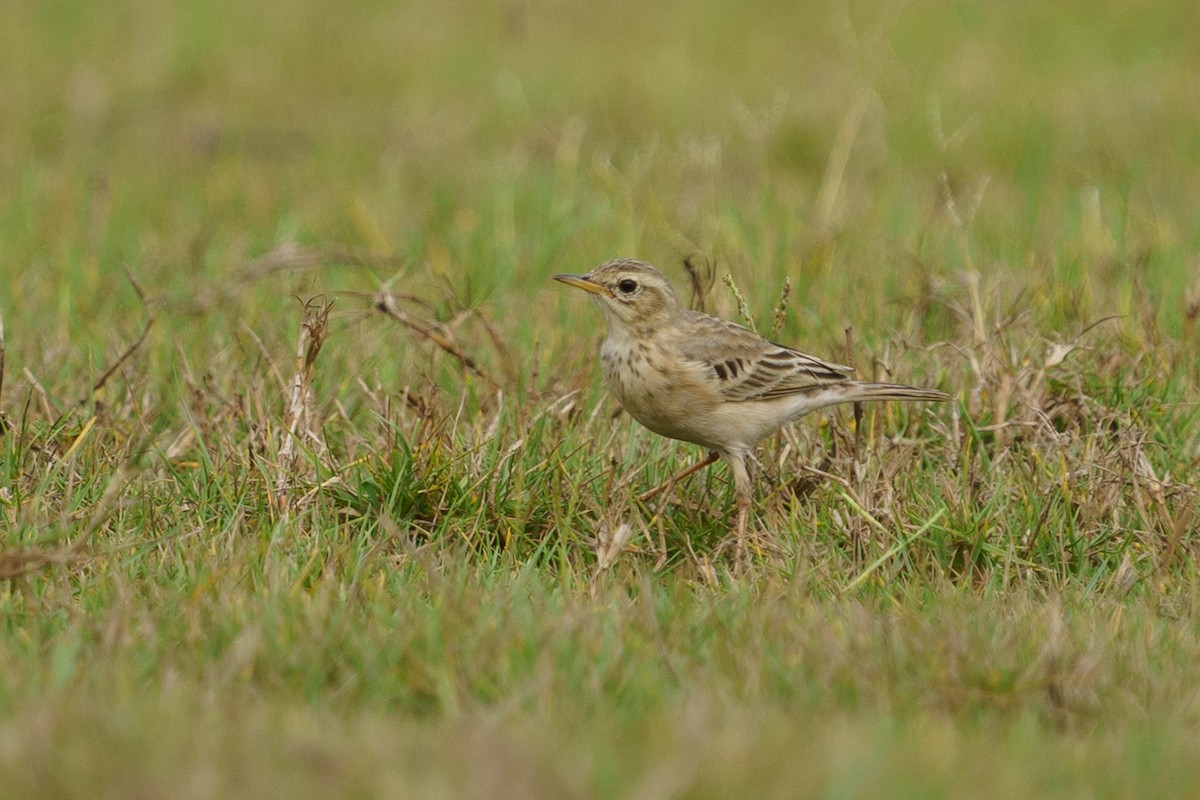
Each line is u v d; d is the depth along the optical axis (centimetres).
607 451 1137
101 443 1121
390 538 1005
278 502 1044
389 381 1270
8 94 2278
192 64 2462
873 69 2230
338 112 2303
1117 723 766
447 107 2314
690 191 1856
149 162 2039
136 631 817
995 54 2566
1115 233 1633
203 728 692
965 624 858
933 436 1188
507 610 856
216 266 1576
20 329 1362
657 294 1082
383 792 630
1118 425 1184
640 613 862
